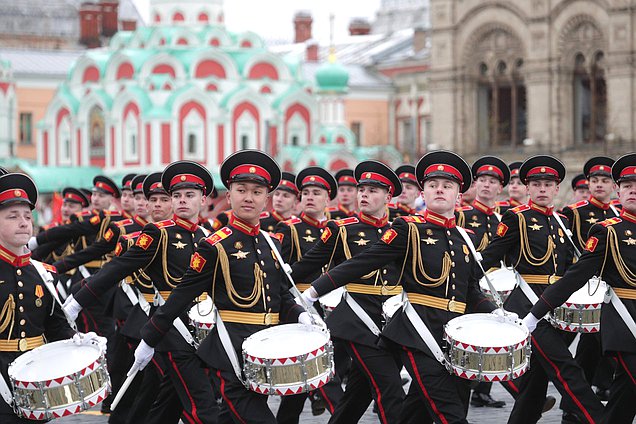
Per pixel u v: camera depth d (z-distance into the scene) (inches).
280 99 3326.8
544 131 2618.1
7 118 3789.4
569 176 2527.1
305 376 468.1
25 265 483.8
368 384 577.0
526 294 628.4
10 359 474.9
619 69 2456.9
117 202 1021.2
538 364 594.9
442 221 534.6
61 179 3253.0
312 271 622.8
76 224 736.3
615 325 537.0
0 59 3811.5
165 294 576.4
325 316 647.8
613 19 2461.9
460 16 2800.2
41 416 453.1
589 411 578.2
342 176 839.1
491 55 2753.4
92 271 847.1
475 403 730.8
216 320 502.3
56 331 493.4
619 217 550.3
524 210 639.1
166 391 569.9
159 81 3211.1
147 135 3164.4
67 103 3425.2
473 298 539.2
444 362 509.4
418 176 546.9
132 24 4904.0
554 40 2596.0
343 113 3319.4
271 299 507.8
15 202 474.3
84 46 4963.1
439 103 2856.8
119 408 650.2
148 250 569.9
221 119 3225.9
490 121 2810.0
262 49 3380.9
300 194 822.5
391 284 603.2
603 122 2573.8
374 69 3882.9
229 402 490.9
